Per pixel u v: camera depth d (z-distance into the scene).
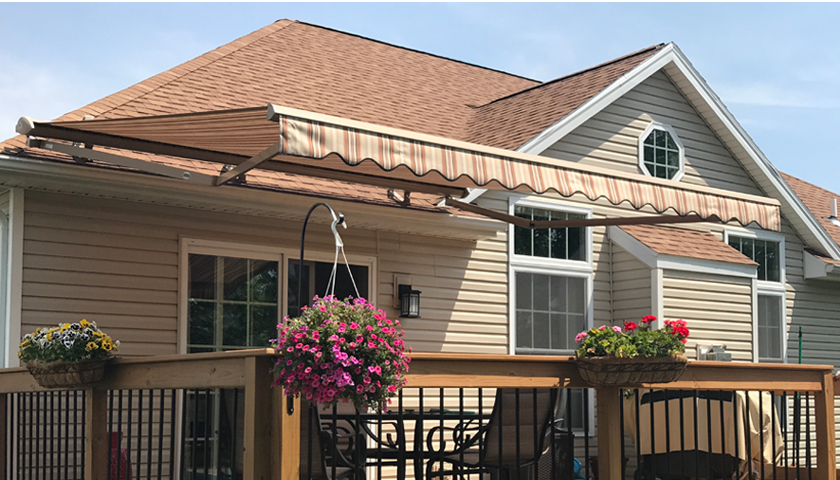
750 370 6.98
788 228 15.46
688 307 12.48
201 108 10.36
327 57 14.45
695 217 9.64
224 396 6.72
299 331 4.46
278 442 4.45
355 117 12.15
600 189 7.80
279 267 9.88
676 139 14.09
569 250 12.65
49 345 5.96
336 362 4.42
